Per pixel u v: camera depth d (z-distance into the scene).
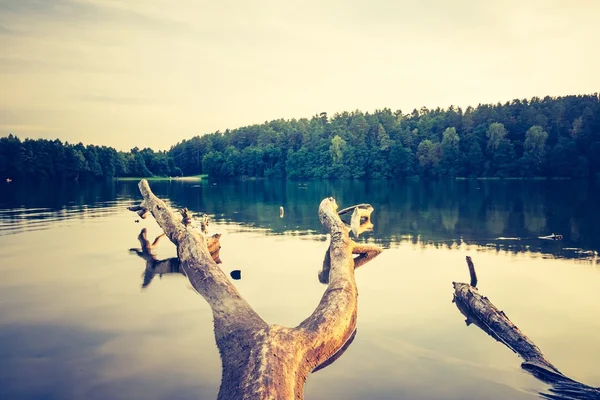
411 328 7.05
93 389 5.18
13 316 7.58
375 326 7.14
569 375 5.46
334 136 90.25
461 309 7.90
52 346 6.37
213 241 12.91
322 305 7.20
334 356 6.14
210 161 102.12
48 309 7.94
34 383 5.31
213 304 8.00
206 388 5.20
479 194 35.88
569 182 53.34
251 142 115.31
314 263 11.55
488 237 14.99
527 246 13.34
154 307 8.06
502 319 6.89
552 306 7.91
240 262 11.67
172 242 14.12
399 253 12.62
